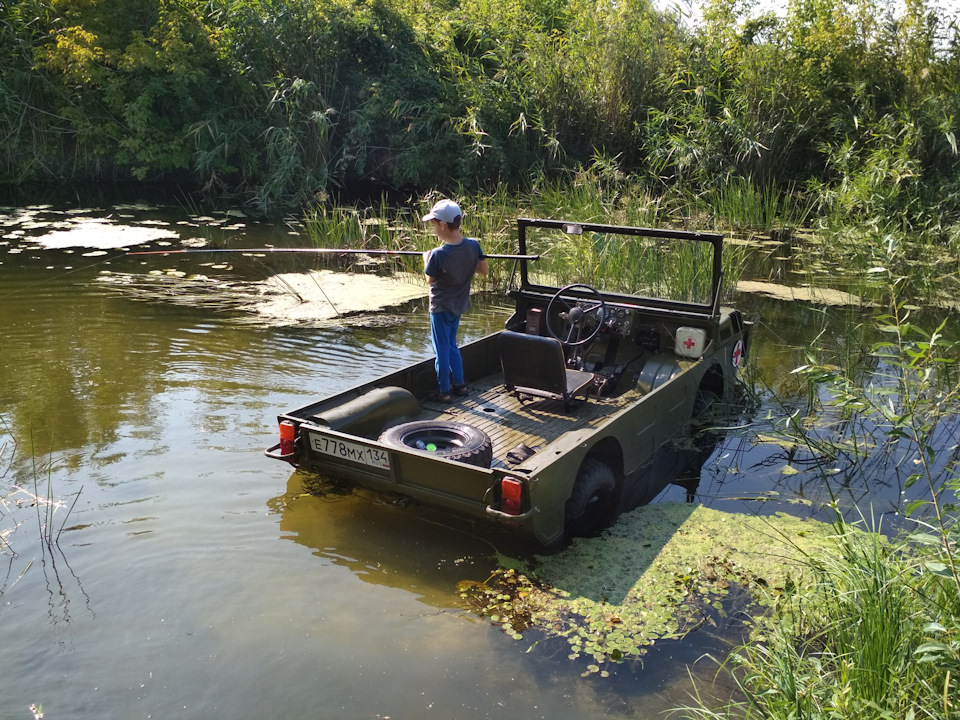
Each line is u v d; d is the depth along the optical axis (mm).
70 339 7410
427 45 16938
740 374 7168
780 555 4375
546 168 15648
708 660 3543
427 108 15438
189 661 3396
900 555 4141
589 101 15836
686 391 5801
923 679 3037
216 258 10758
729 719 3143
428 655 3490
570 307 6457
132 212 13477
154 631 3586
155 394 6219
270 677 3316
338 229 11578
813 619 3787
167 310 8391
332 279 9859
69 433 5516
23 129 15195
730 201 13328
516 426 5383
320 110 15562
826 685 3148
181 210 13914
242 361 6988
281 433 4707
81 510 4562
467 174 15352
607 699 3275
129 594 3838
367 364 7012
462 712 3164
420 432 4754
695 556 4371
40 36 15102
